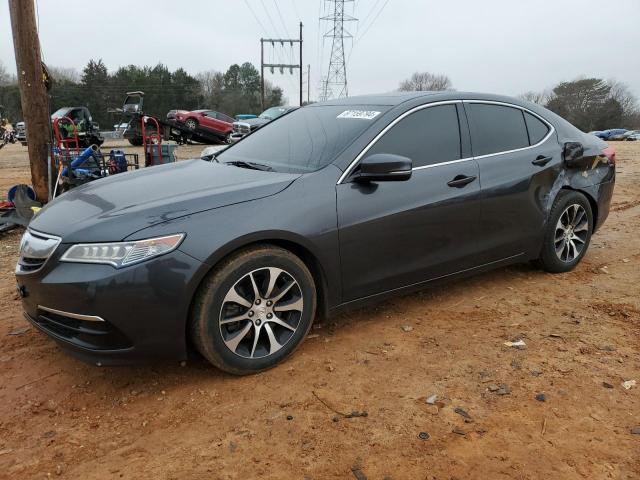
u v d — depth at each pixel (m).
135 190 3.25
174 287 2.72
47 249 2.81
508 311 4.00
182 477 2.29
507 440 2.51
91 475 2.32
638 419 2.67
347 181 3.33
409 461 2.38
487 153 4.06
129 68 80.31
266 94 85.69
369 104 3.91
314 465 2.36
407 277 3.64
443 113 3.90
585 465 2.35
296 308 3.18
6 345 3.52
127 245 2.68
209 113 23.77
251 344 3.07
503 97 4.38
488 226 4.01
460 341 3.51
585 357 3.29
